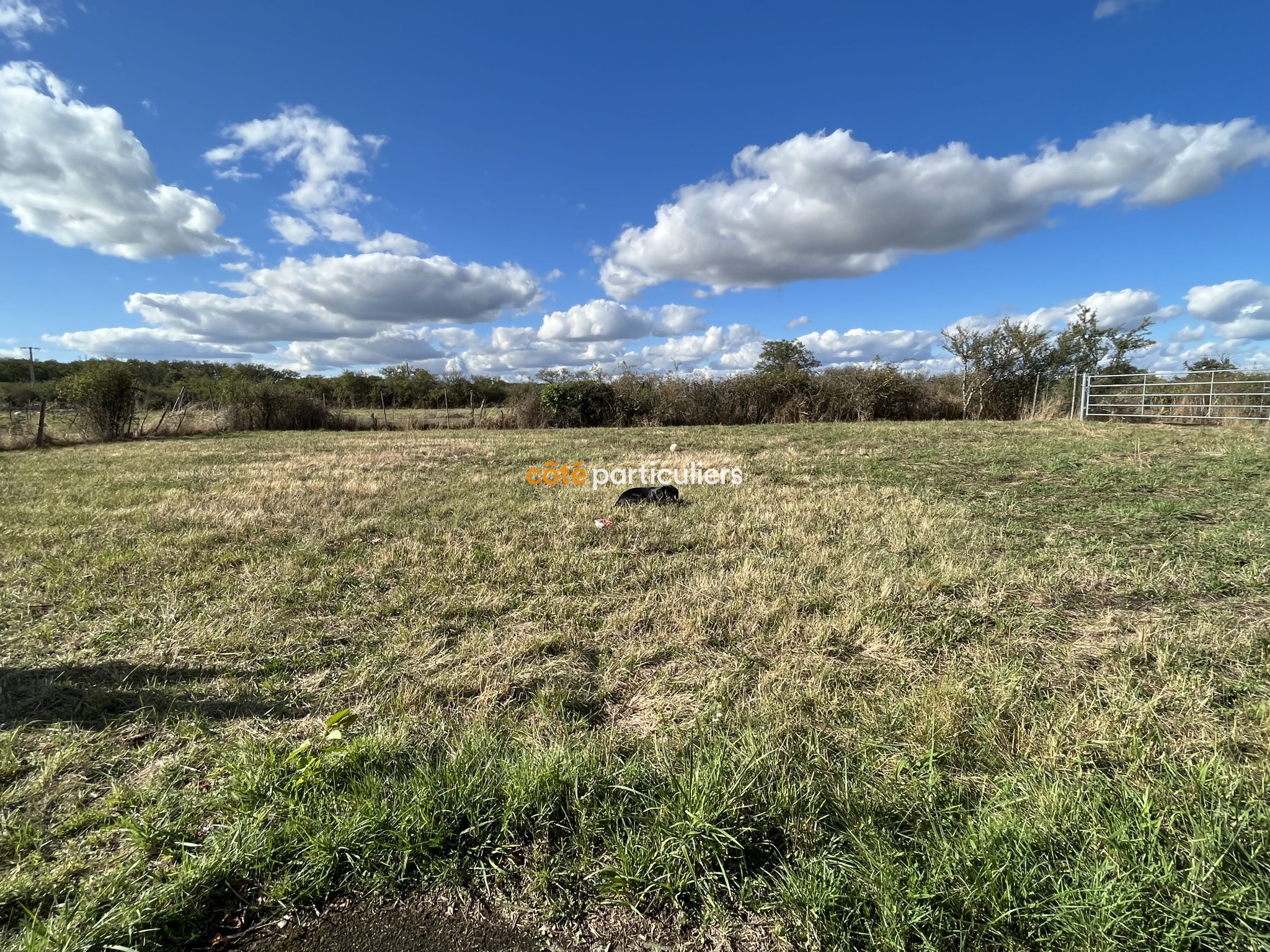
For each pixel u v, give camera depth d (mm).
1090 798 1674
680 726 2141
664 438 13414
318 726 2168
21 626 3006
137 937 1334
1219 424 13336
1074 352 18281
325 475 7984
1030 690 2320
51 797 1785
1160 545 4094
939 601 3193
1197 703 2174
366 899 1482
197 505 5902
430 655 2725
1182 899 1315
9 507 5848
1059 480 6645
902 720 2127
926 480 6867
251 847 1533
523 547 4402
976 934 1297
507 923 1424
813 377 19422
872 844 1544
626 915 1435
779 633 2867
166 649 2771
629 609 3191
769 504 5766
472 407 21141
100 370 15242
